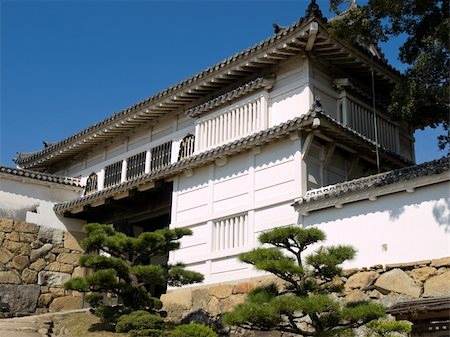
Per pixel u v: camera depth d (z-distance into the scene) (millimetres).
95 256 13250
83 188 23609
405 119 14094
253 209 15227
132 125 21422
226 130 17000
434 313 7504
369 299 11852
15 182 21484
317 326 9258
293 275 10141
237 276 14906
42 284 20859
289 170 14664
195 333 12039
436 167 11445
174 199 17859
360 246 12492
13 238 20672
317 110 13789
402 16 13555
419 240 11539
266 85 16328
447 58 12297
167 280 14055
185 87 18516
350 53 15992
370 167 17234
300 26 14789
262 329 9375
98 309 14891
